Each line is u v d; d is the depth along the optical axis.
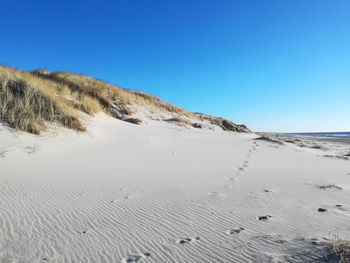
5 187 3.81
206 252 2.34
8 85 8.60
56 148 6.82
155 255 2.30
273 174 6.02
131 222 2.99
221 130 19.81
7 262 2.08
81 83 15.75
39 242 2.43
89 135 8.88
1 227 2.65
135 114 16.44
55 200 3.53
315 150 14.18
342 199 4.01
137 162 6.55
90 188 4.19
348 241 2.27
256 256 2.22
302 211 3.41
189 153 8.58
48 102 8.93
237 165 7.03
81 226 2.83
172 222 3.02
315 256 2.07
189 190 4.36
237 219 3.12
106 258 2.23
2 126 6.83
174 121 17.95
